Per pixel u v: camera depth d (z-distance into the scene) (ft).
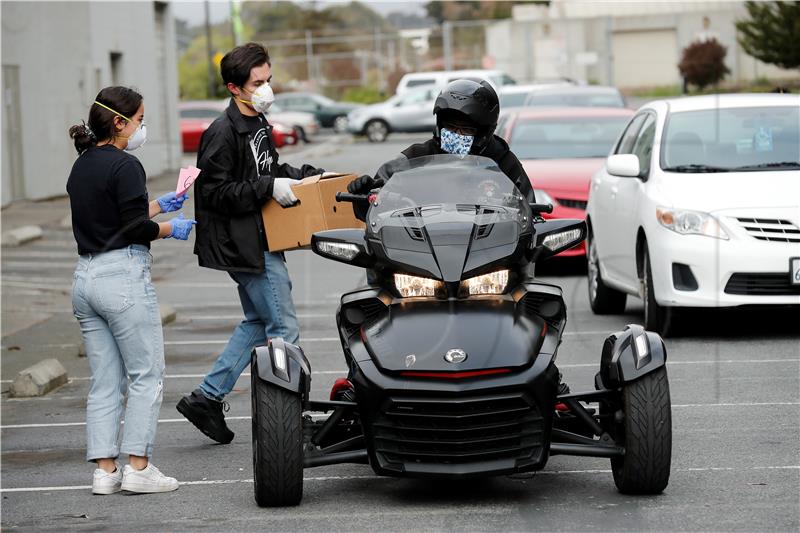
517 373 37.96
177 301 97.96
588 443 41.01
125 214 43.16
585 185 99.91
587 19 325.62
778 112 75.56
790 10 213.05
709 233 68.08
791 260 67.21
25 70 169.78
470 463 38.14
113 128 43.80
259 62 49.11
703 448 47.52
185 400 50.88
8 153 165.58
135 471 43.93
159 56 236.02
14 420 58.95
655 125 76.54
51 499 43.86
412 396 37.65
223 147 48.78
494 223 40.47
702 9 319.88
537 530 37.01
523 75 337.11
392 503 40.98
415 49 372.58
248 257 48.83
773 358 64.95
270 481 39.78
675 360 65.16
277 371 39.91
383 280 40.65
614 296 82.07
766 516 37.99
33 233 136.15
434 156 43.16
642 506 39.50
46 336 83.66
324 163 199.62
